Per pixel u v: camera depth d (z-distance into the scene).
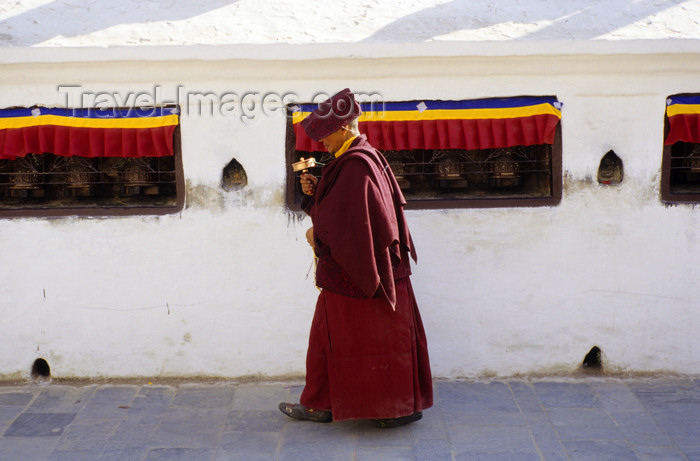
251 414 3.62
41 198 4.10
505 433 3.41
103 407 3.70
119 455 3.23
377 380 3.33
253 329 3.97
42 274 3.90
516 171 4.02
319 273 3.32
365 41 3.68
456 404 3.71
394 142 3.83
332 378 3.38
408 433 3.42
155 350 3.98
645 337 4.00
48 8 4.02
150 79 3.78
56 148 3.80
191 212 3.88
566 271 3.95
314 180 3.46
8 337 3.95
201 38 3.74
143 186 4.12
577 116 3.85
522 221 3.91
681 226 3.92
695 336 4.00
